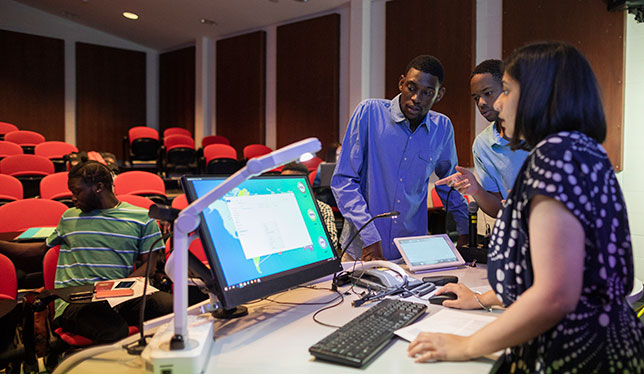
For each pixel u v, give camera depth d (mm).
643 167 4336
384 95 6180
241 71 8539
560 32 4641
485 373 896
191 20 8445
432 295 1413
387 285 1477
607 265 823
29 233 2637
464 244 2070
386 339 1034
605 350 818
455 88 5469
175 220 949
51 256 2236
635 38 4324
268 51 8180
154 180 4668
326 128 7137
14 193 4078
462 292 1317
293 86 7605
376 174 2021
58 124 9703
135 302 2096
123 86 10336
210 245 1097
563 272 777
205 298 2100
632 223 4402
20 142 7715
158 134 10016
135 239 2258
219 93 9000
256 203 1280
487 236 1958
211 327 1046
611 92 4355
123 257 2234
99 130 10125
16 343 1861
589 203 797
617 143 4340
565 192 788
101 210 2252
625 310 857
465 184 1761
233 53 8680
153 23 8984
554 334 834
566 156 809
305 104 7434
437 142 2031
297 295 1441
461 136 5445
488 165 1960
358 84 6293
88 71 9938
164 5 7980
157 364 885
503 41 5035
